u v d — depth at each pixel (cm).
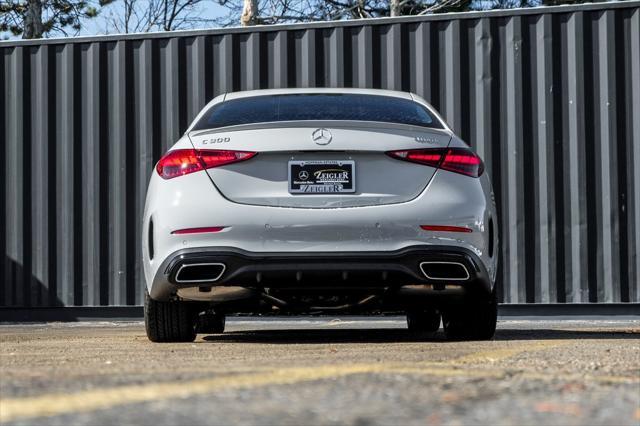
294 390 229
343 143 452
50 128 951
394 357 358
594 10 887
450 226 454
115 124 941
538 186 891
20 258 947
